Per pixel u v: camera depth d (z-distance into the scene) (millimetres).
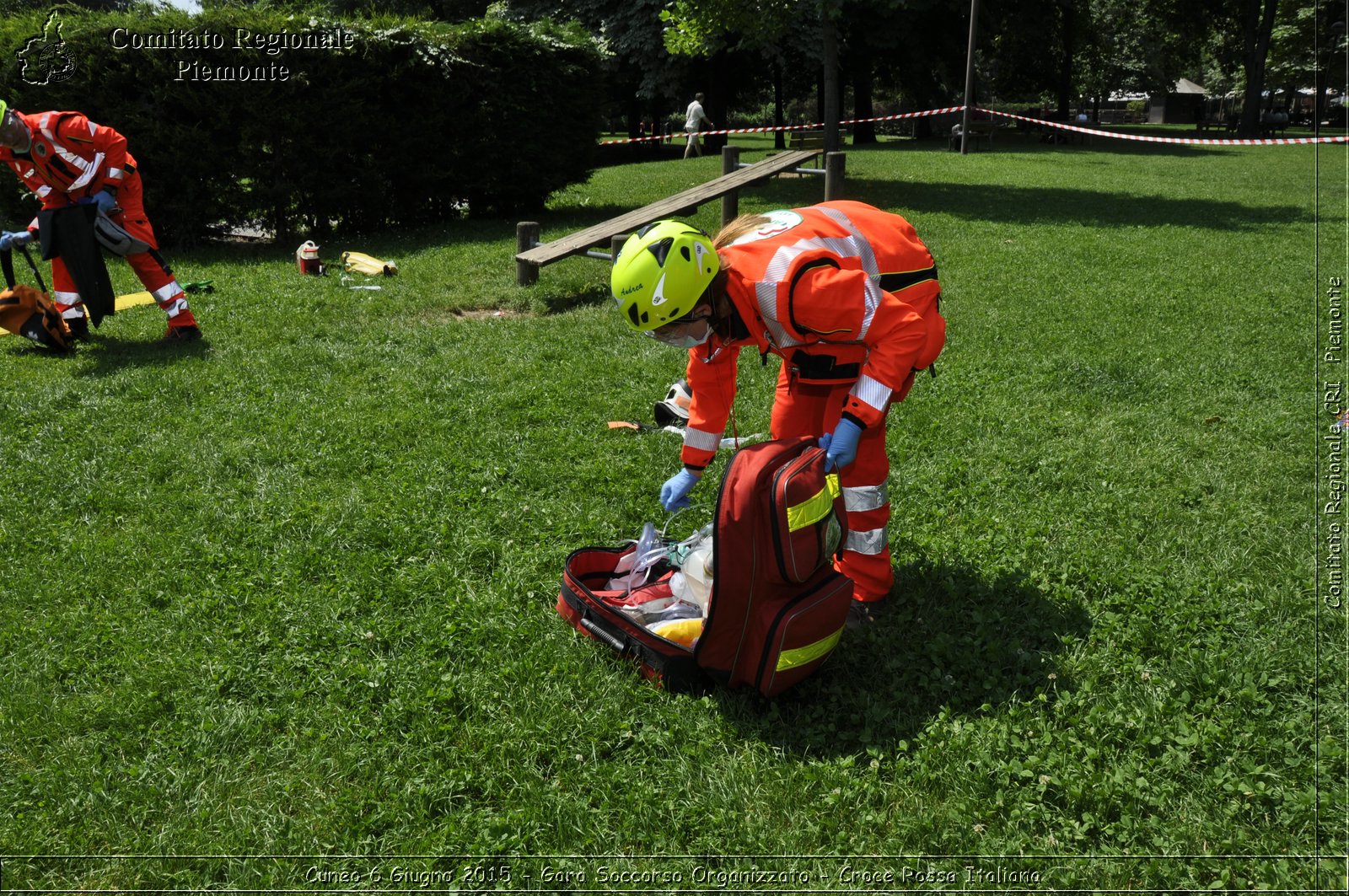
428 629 3572
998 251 11531
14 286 7211
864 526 3521
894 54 33469
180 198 11945
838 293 2873
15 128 6582
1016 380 6473
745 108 43781
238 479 4984
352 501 4637
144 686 3285
